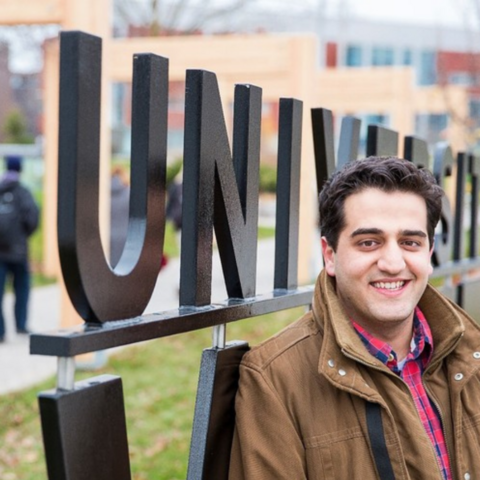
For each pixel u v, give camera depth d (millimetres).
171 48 9547
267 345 1967
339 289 1981
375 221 1892
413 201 1916
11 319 9164
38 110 29375
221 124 1979
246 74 9195
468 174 4121
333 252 1986
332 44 24938
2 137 27484
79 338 1496
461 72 18047
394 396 1877
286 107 2350
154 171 1760
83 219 1533
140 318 1728
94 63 1533
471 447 1980
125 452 1668
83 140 1516
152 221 1771
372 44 26047
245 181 2141
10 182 7848
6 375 6684
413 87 11992
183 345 7750
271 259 13328
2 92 28406
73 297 1575
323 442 1858
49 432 1489
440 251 3486
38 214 7992
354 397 1872
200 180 1905
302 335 1963
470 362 1996
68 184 1508
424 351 2033
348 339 1859
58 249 1529
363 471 1846
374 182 1910
